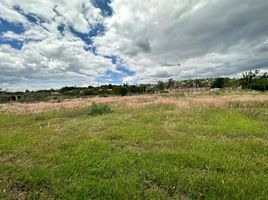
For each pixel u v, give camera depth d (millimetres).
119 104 20766
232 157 5590
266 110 13594
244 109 14062
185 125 9602
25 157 5973
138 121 11047
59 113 16438
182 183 4223
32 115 15945
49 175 4645
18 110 18844
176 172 4703
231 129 8820
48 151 6383
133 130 8711
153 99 25250
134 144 6973
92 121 11312
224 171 4855
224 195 3777
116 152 6113
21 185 4340
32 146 6941
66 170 4875
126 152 6082
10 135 8633
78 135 8305
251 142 6945
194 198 3854
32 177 4547
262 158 5617
